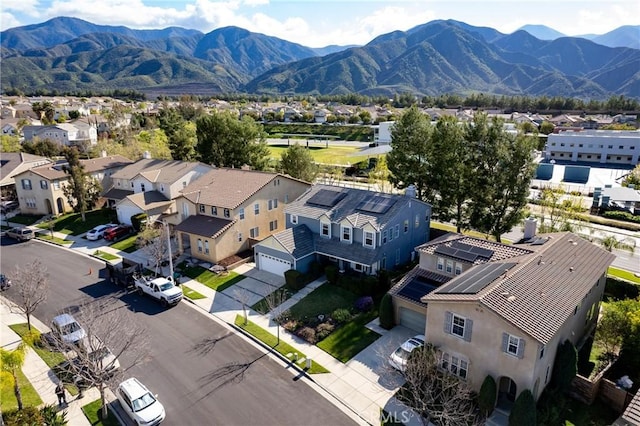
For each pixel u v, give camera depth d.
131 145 80.88
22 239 48.22
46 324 29.75
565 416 21.22
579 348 26.39
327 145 121.50
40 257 42.97
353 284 32.84
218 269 38.00
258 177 45.31
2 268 40.22
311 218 38.16
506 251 27.45
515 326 19.12
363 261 33.53
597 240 43.22
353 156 94.75
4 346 26.86
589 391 22.02
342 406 21.66
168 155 77.94
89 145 96.94
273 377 24.02
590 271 26.05
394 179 47.31
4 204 59.53
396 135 45.97
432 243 30.36
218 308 31.95
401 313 28.61
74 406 21.91
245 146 65.00
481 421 20.11
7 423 18.70
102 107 197.62
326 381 23.55
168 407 21.67
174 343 27.44
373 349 26.23
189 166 53.47
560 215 44.31
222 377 24.03
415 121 44.75
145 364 25.17
